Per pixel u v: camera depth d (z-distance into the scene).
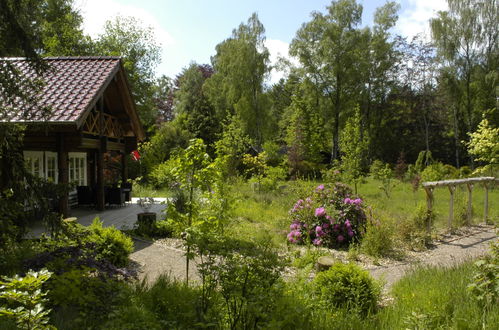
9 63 5.42
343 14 36.09
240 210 12.66
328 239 9.12
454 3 32.97
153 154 26.03
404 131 43.25
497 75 31.73
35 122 5.86
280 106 50.44
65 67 12.52
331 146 41.97
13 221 5.79
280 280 4.05
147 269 7.02
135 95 31.11
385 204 15.20
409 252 8.60
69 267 4.66
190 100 46.41
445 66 34.34
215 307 4.04
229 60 38.66
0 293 3.09
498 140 19.81
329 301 4.96
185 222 6.16
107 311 3.86
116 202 14.27
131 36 31.41
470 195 11.69
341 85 37.00
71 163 14.88
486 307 4.32
